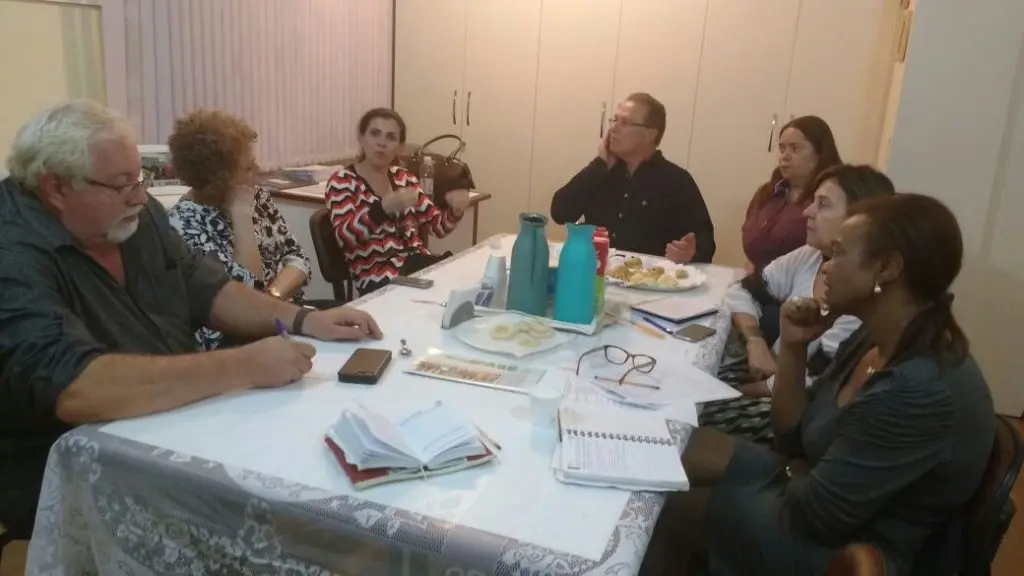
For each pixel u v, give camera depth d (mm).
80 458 1213
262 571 1147
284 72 3879
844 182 2027
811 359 2092
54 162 1430
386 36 4652
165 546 1204
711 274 2598
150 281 1693
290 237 2666
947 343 1315
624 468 1191
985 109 2941
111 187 1485
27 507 1491
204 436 1246
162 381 1312
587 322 1878
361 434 1172
